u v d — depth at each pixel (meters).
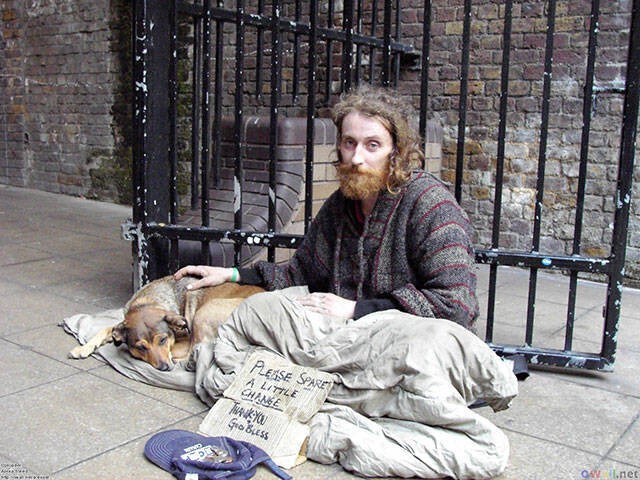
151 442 2.45
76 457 2.38
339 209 3.01
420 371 2.36
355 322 2.70
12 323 3.73
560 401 2.98
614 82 4.87
